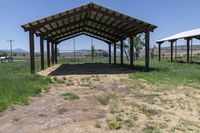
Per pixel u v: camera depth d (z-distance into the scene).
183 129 6.25
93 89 11.64
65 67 26.56
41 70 22.53
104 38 33.28
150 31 19.20
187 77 15.10
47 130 6.07
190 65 24.55
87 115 7.18
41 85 12.19
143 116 7.16
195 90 11.33
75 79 15.23
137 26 19.16
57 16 17.86
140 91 11.09
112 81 14.23
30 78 14.26
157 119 6.96
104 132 5.95
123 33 26.42
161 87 12.05
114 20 21.38
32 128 6.22
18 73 18.45
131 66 25.05
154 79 14.55
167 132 5.99
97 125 6.30
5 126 6.43
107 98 9.39
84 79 15.11
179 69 19.55
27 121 6.77
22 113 7.54
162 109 8.06
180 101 9.18
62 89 11.65
